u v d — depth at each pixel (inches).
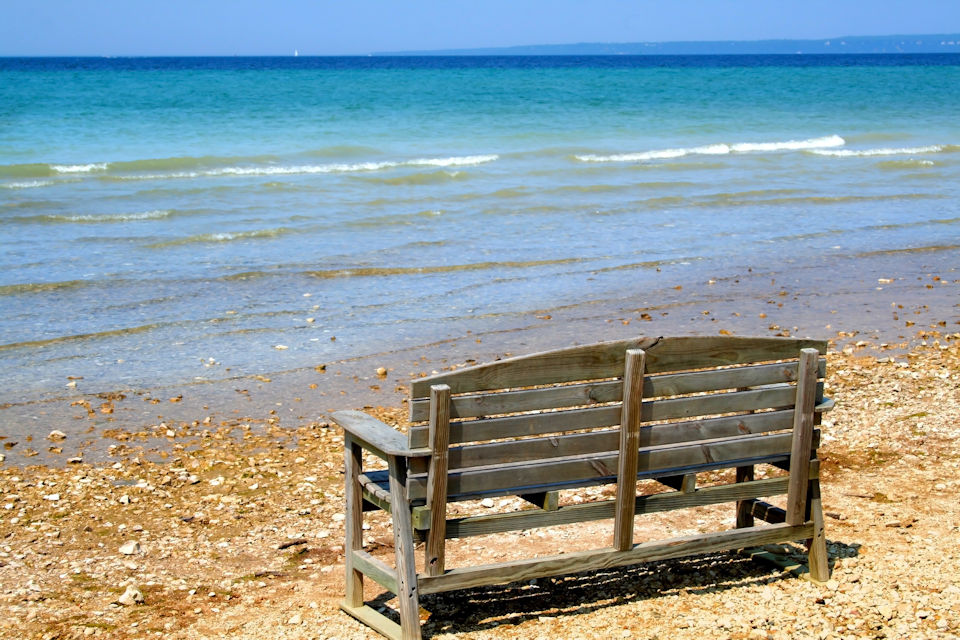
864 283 585.9
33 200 813.2
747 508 217.5
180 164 1053.2
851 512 247.4
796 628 181.8
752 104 2123.5
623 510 183.2
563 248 674.2
